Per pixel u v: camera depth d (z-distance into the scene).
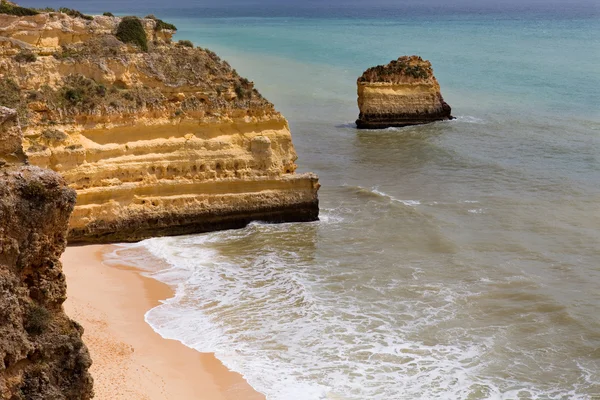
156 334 28.97
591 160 55.97
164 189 39.28
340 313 30.97
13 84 36.75
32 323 18.06
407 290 33.28
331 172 54.00
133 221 38.56
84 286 32.88
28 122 36.12
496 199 46.66
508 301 32.19
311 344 28.41
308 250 38.00
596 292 33.09
